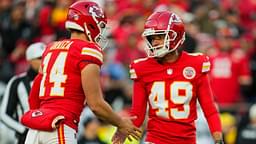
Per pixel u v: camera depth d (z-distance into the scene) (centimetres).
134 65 2055
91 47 1878
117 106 3512
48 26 4188
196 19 4169
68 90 1880
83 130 3125
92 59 1866
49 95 1892
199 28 4128
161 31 1980
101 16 1933
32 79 2494
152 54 2006
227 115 3422
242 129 3203
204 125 3061
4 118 2470
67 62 1886
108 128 3111
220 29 4122
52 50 1931
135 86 2061
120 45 3894
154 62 2038
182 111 2017
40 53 2469
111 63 3762
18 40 4284
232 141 3272
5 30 4322
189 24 3962
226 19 4288
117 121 1880
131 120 1998
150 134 2044
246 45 4103
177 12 4056
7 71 4062
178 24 2008
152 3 4303
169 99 2020
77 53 1880
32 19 4272
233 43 3988
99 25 1928
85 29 1914
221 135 2005
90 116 3125
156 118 2034
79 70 1880
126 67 3775
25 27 4319
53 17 4188
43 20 4194
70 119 1873
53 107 1878
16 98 2488
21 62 4122
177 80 2022
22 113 2473
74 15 1916
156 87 2028
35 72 2494
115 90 3572
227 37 3859
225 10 4456
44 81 1914
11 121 2459
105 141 3098
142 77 2044
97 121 3111
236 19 4375
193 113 2031
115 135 1972
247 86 3859
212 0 4481
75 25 1912
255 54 4188
